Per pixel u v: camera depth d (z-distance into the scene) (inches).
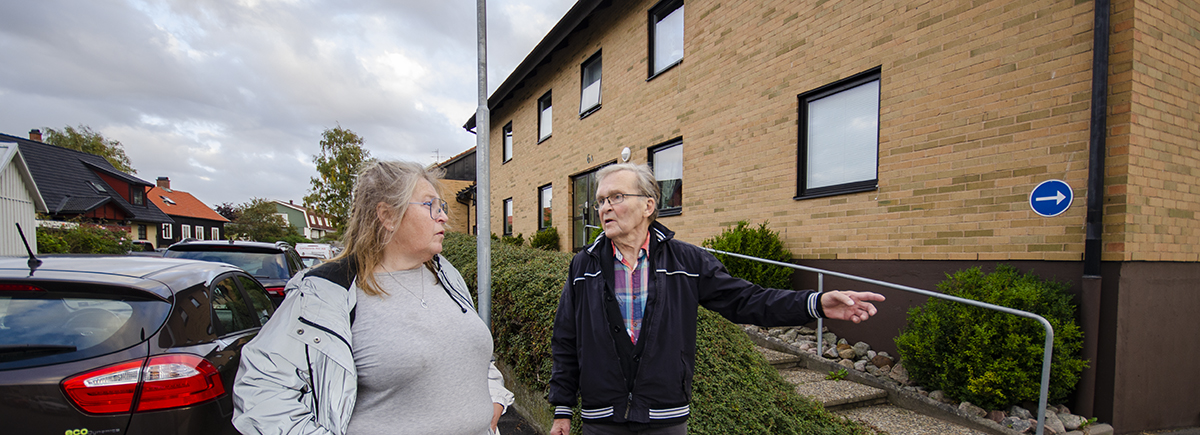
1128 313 134.0
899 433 132.6
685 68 289.9
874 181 193.5
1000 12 155.5
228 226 1791.3
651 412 72.6
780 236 227.1
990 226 156.3
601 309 77.0
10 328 84.0
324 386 50.0
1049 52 145.3
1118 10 135.7
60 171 1102.4
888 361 173.6
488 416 62.7
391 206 57.5
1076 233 138.7
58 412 79.2
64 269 95.0
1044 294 136.2
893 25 183.8
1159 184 139.0
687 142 287.4
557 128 445.7
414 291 59.3
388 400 54.3
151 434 82.7
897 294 179.2
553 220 450.0
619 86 352.5
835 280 201.3
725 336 136.3
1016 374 128.8
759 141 239.8
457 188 944.3
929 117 172.6
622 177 79.0
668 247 80.3
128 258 114.3
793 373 177.5
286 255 247.0
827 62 208.1
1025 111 149.6
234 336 112.3
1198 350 150.7
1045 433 126.3
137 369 83.9
